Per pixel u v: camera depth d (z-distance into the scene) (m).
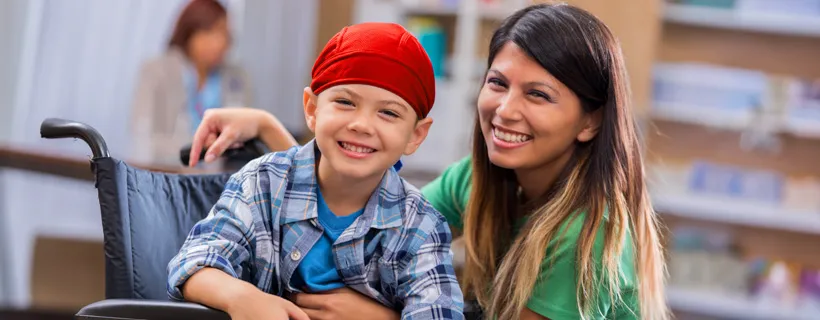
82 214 4.04
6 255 3.92
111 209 1.43
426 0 4.24
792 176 4.37
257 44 4.43
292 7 4.47
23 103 4.02
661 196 4.14
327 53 1.32
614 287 1.52
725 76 4.18
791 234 4.41
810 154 4.35
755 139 4.24
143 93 3.74
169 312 1.22
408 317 1.36
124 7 4.14
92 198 4.04
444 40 4.22
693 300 4.09
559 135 1.54
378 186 1.41
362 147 1.29
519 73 1.52
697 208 4.13
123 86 4.15
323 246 1.40
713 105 4.18
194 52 3.83
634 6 4.00
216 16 3.84
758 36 4.36
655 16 4.00
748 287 4.20
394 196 1.41
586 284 1.50
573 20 1.54
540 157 1.56
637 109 4.02
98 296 3.83
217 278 1.26
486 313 1.60
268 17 4.44
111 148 4.14
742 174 4.20
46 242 3.81
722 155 4.41
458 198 1.83
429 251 1.41
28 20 4.01
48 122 1.47
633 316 1.62
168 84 3.75
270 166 1.40
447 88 4.14
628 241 1.60
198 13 3.80
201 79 3.88
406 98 1.29
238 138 1.71
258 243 1.36
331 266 1.41
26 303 3.85
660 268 1.72
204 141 1.71
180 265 1.30
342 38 1.31
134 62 4.16
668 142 4.43
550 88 1.51
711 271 4.17
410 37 1.32
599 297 1.52
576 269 1.52
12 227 3.93
